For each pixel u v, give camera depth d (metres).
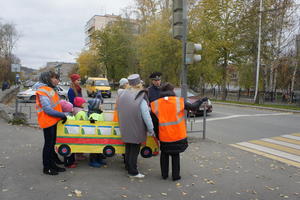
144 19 37.59
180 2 6.61
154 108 4.27
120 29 49.97
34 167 4.85
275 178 4.70
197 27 27.52
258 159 5.89
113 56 51.97
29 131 8.05
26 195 3.69
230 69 37.34
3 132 7.75
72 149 4.74
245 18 26.14
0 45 61.12
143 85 4.78
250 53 26.88
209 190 4.08
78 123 4.75
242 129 10.06
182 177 4.61
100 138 4.80
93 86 29.94
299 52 23.11
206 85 35.28
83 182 4.22
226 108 19.17
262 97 23.77
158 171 4.88
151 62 29.73
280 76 26.73
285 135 8.98
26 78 156.00
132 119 4.26
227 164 5.44
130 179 4.41
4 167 4.80
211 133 9.25
